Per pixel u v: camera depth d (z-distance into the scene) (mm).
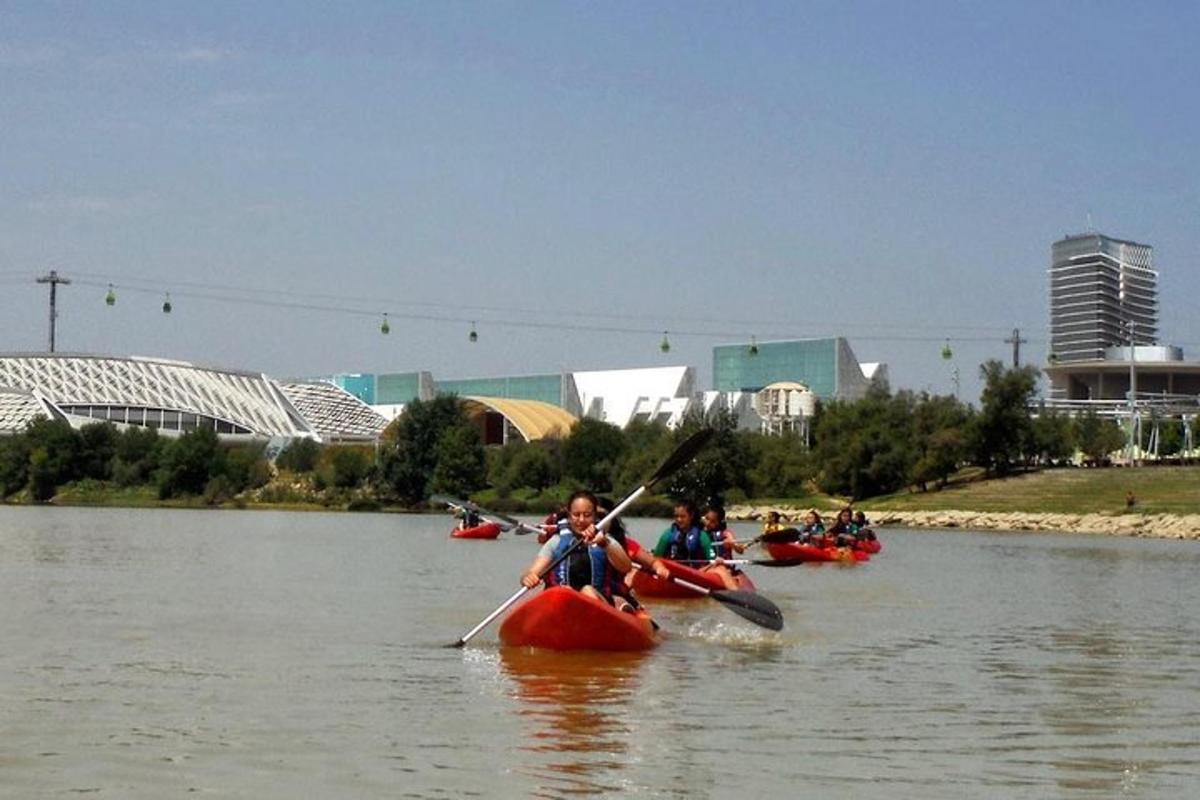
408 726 11539
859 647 18094
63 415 175625
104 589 26344
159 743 10727
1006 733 11672
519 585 29031
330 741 10859
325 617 21047
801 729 11703
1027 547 60875
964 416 112625
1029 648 18359
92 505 121188
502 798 9023
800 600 26531
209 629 19062
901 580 33750
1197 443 150875
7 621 19906
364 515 103000
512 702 12859
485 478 118938
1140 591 31328
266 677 14320
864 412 113750
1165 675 15625
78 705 12438
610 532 20375
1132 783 9789
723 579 24094
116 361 193125
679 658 16438
